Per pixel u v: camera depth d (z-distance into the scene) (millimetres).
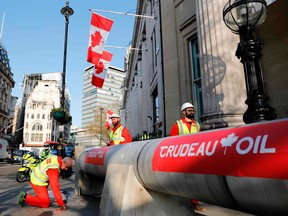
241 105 4941
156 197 2617
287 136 1194
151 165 2244
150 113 18078
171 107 9328
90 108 141125
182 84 8938
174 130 4281
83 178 5359
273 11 5711
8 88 60125
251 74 2830
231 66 5090
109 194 2834
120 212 2424
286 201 1149
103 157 3672
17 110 86625
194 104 8383
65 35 11375
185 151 1858
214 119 5000
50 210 4035
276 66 5566
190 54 8883
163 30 10555
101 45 12398
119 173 2762
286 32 5414
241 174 1353
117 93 146500
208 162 1595
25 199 4297
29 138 71000
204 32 5703
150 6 18234
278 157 1181
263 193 1251
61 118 10430
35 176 4328
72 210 4004
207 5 5703
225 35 5277
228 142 1514
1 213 3934
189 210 2775
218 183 1521
